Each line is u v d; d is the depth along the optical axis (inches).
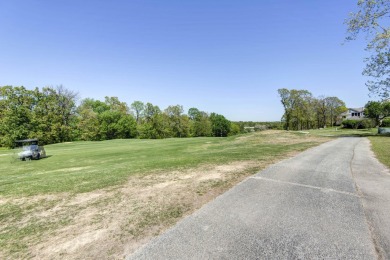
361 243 149.5
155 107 3262.8
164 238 160.7
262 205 215.3
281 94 2637.8
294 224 176.9
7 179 442.0
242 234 162.9
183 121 3299.7
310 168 369.7
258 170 360.2
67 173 449.4
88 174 392.2
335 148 654.5
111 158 740.7
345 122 2596.0
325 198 231.9
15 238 173.2
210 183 294.0
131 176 352.5
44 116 2075.5
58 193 284.4
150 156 719.7
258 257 135.6
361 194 246.8
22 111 1969.7
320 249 143.0
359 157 487.2
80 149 1213.7
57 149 1299.2
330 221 181.2
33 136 1956.2
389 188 267.1
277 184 280.8
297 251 141.2
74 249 153.2
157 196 252.5
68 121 2278.5
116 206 228.5
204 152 707.4
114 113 2787.9
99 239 164.9
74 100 2313.0
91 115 2532.0
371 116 2303.2
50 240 167.2
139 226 182.4
